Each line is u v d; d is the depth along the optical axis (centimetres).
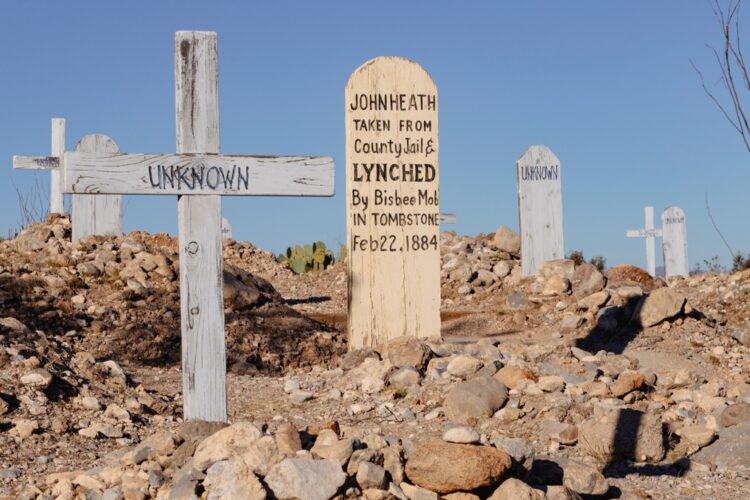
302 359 1203
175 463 569
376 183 1178
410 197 1184
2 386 816
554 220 1761
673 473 695
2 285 1251
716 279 1716
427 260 1184
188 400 647
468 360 946
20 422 754
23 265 1353
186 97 649
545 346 1038
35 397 814
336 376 1016
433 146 1191
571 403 852
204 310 650
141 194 641
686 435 752
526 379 909
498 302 1612
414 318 1179
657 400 872
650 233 2395
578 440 759
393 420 866
